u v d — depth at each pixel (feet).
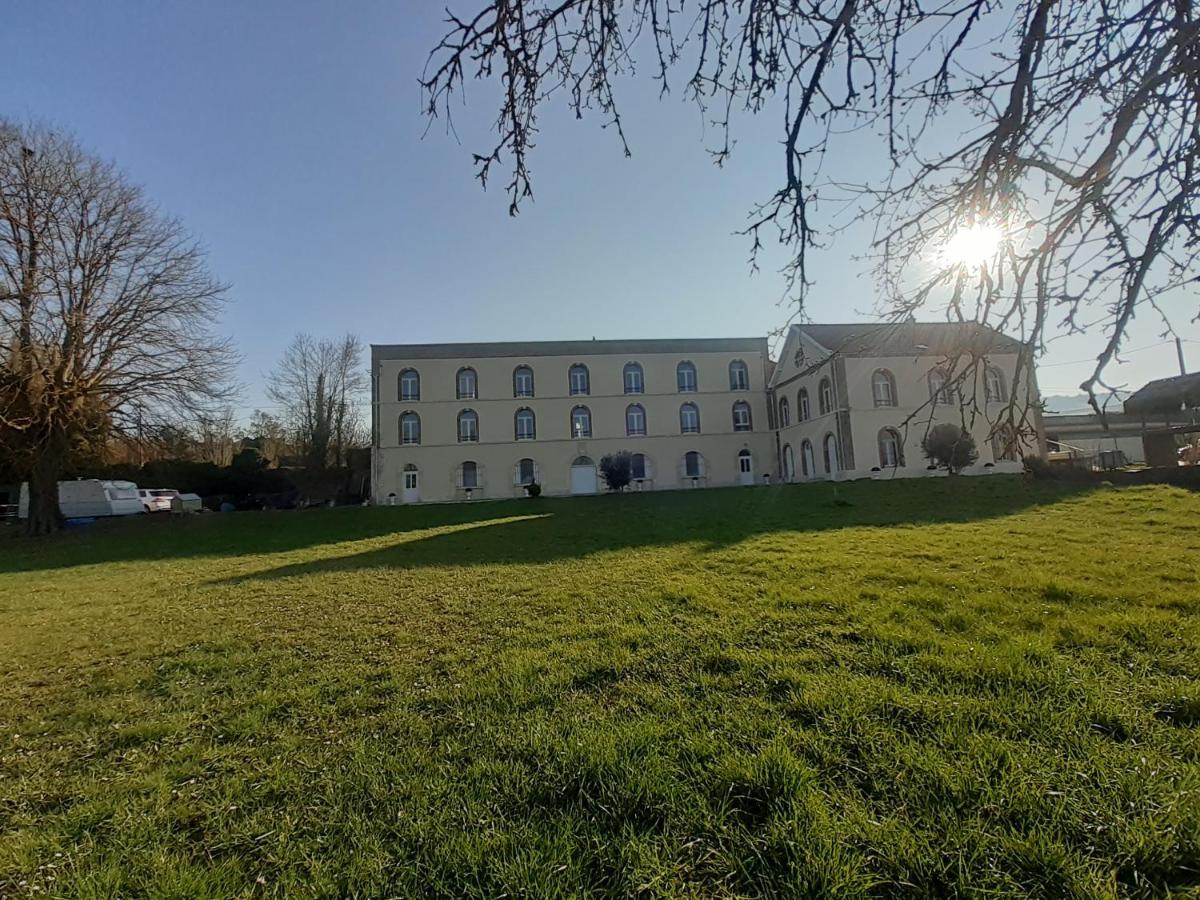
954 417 80.02
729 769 9.83
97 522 91.45
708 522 58.13
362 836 9.00
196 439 87.51
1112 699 11.71
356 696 15.44
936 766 9.57
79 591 40.73
